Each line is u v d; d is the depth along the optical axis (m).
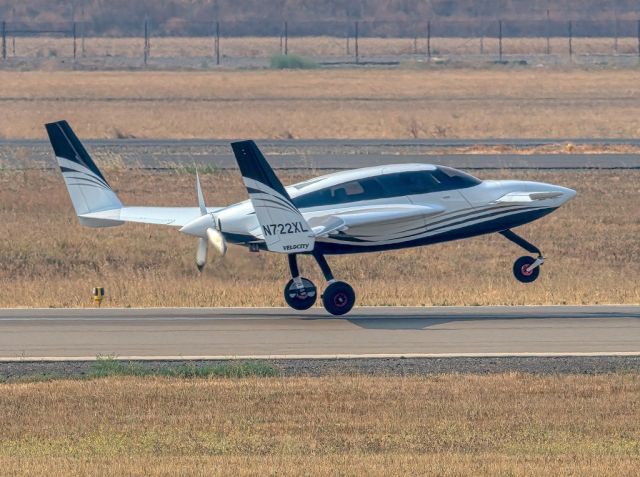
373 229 86.50
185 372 66.12
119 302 91.62
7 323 82.69
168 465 47.38
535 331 79.75
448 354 72.06
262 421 55.62
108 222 91.12
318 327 81.62
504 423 55.19
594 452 50.12
